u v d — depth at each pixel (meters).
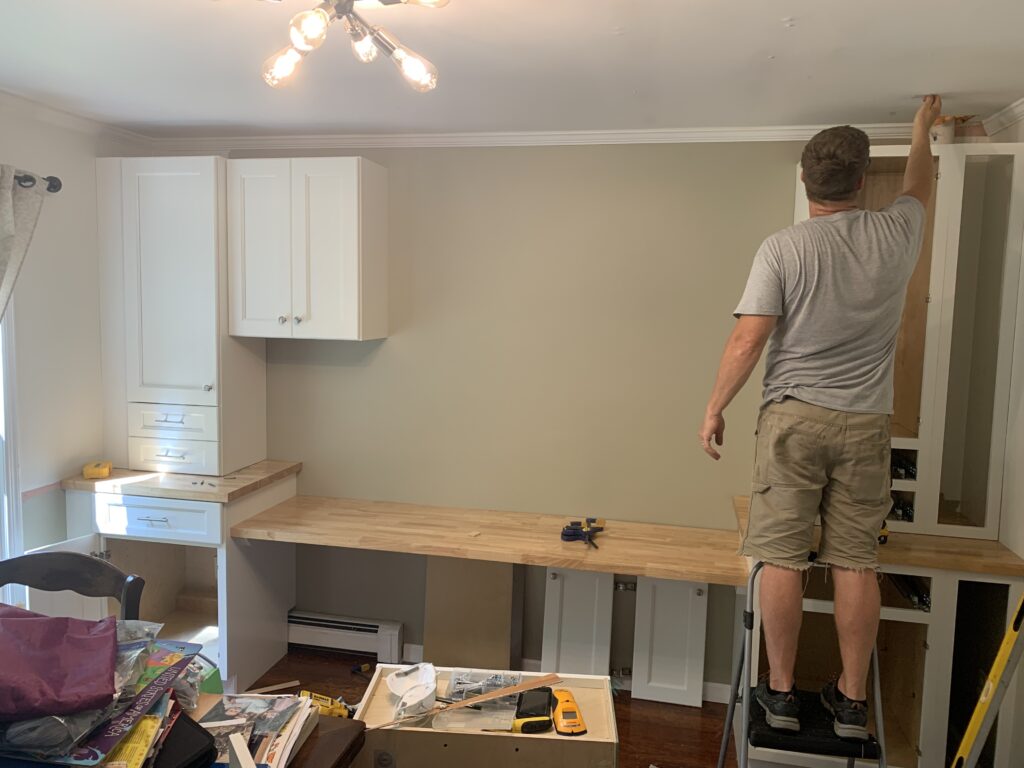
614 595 3.28
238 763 1.19
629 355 3.17
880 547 2.52
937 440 2.61
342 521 3.13
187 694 1.58
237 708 1.60
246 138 3.36
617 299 3.15
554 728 2.03
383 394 3.41
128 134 3.30
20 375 2.82
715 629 3.19
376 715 2.12
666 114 2.80
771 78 2.32
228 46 2.10
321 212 3.04
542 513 3.30
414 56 1.71
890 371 1.88
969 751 1.86
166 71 2.36
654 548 2.88
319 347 3.45
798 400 1.87
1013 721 2.44
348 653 3.52
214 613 3.62
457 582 3.28
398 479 3.44
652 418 3.17
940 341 2.57
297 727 1.54
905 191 2.13
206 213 3.07
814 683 2.96
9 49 2.14
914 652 2.59
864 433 1.82
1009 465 2.53
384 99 2.66
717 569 2.67
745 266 3.04
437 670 2.34
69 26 1.95
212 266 3.08
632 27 1.90
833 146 1.81
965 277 2.80
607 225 3.13
